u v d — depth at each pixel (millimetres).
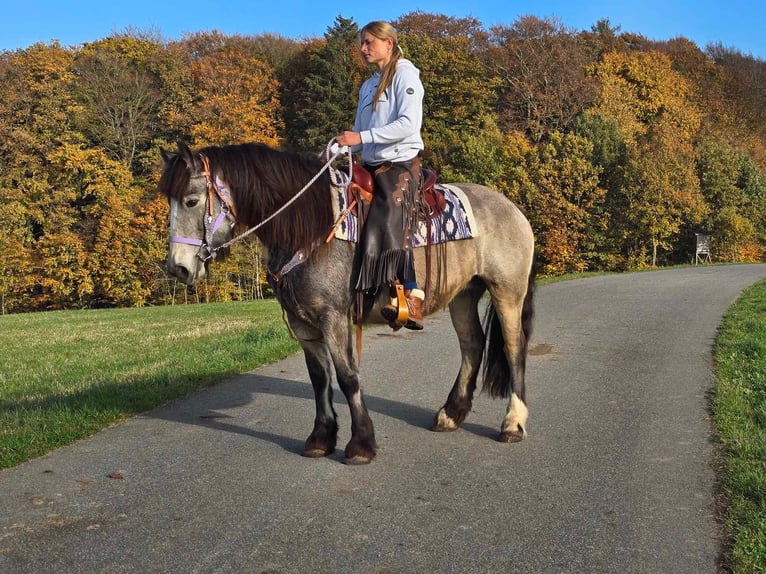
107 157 34281
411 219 4629
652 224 38312
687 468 4551
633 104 48062
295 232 4375
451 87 41688
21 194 32875
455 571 3285
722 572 3234
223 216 4406
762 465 4402
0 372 8703
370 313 4844
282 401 6500
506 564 3344
